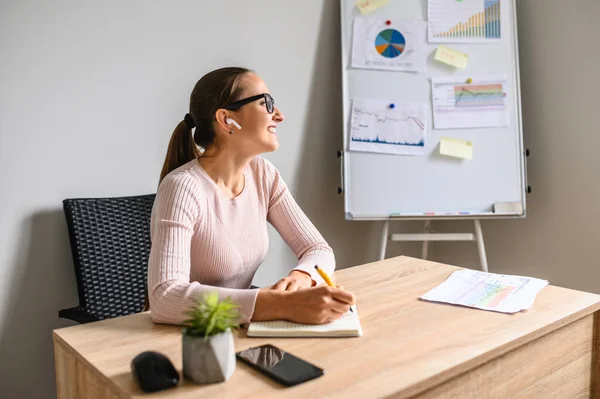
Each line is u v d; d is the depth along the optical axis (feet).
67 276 6.77
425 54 8.74
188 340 3.00
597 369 4.53
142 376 2.94
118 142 7.04
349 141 8.74
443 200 8.68
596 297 4.48
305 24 8.73
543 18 8.73
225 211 4.79
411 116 8.71
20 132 6.33
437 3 8.71
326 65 9.07
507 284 4.75
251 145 4.77
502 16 8.64
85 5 6.65
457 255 10.07
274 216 5.43
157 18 7.22
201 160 4.88
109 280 6.39
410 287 4.73
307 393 2.89
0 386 6.43
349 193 8.74
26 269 6.49
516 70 8.63
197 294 3.90
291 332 3.68
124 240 6.59
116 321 4.04
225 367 3.02
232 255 4.79
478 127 8.66
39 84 6.41
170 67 7.39
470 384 3.44
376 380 3.04
